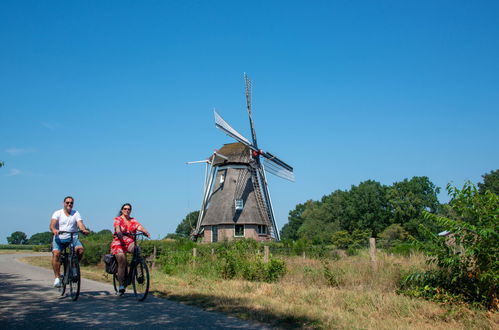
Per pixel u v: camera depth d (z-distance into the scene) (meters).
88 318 6.51
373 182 84.88
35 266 18.77
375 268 11.56
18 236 161.88
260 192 43.44
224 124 40.59
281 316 6.95
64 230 8.75
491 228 8.11
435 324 6.88
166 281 12.09
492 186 66.75
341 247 20.36
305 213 91.94
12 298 8.32
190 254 16.59
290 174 47.41
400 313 7.58
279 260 13.42
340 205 84.31
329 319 6.74
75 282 8.25
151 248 22.06
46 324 6.06
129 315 6.79
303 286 11.14
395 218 77.94
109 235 25.75
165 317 6.69
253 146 43.88
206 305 7.86
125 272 8.89
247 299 8.53
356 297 8.88
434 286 8.88
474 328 6.54
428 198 77.06
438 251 8.83
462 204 8.78
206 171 45.00
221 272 13.77
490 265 7.98
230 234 42.00
